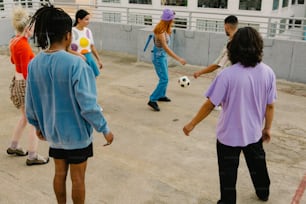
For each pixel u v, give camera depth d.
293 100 5.68
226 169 2.52
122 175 3.41
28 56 3.16
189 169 3.54
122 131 4.41
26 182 3.26
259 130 2.50
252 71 2.28
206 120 4.79
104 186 3.22
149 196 3.08
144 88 6.15
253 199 3.05
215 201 3.02
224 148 2.49
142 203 2.99
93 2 18.98
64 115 2.10
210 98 2.35
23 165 3.54
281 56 6.55
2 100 5.47
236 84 2.27
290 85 6.42
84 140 2.19
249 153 2.68
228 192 2.55
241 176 3.40
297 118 4.95
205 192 3.15
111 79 6.66
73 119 2.11
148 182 3.30
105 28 8.81
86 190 3.15
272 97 2.43
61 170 2.34
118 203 2.98
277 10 18.88
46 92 2.08
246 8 17.31
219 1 18.27
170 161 3.70
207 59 7.45
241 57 2.24
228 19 4.15
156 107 5.09
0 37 9.50
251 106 2.38
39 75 2.06
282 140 4.24
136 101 5.50
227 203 2.56
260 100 2.39
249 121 2.41
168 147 4.01
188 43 7.56
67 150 2.20
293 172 3.51
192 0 18.84
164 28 4.70
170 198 3.06
